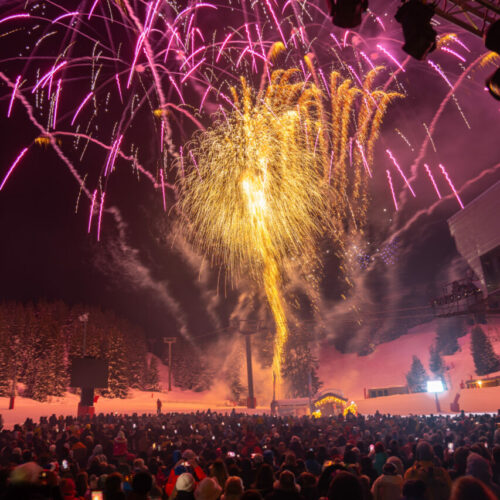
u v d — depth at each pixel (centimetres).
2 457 1355
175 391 11744
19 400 6700
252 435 1559
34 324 8588
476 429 1752
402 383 10838
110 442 1639
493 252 3278
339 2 541
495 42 551
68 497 714
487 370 8400
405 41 583
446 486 686
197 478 837
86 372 4388
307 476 717
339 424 2747
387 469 691
